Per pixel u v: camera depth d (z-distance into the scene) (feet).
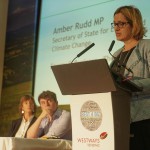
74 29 14.39
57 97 14.19
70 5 14.82
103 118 7.04
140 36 11.88
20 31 16.88
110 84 6.77
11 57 16.98
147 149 8.05
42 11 16.02
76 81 7.29
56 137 12.70
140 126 8.28
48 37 15.43
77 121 7.48
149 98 10.94
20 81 16.21
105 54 12.91
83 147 7.29
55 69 7.57
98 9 13.64
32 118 14.92
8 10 17.74
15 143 8.31
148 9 11.89
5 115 16.40
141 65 11.53
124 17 12.51
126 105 7.42
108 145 6.90
